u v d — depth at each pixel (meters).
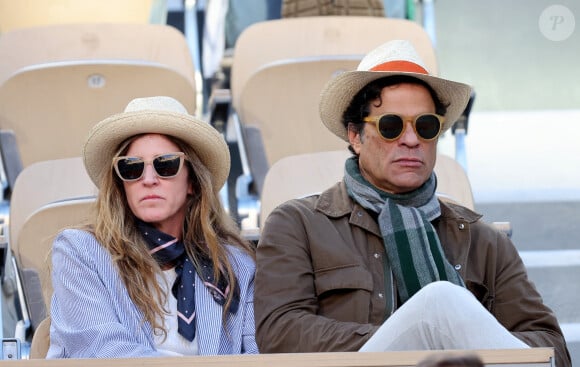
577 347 16.05
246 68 17.19
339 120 11.79
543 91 21.12
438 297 9.36
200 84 19.78
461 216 11.26
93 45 16.94
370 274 10.77
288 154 15.82
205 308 10.98
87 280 10.82
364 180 11.31
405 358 8.22
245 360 8.29
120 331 10.48
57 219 12.98
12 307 14.85
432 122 11.18
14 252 13.91
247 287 11.33
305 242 10.98
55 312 10.90
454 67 21.30
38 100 15.31
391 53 11.55
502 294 11.02
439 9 21.48
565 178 19.03
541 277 17.14
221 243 11.54
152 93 15.33
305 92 15.55
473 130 20.06
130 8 18.66
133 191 11.22
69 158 14.45
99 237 11.12
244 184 16.42
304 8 18.39
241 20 19.41
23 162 15.62
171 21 21.70
